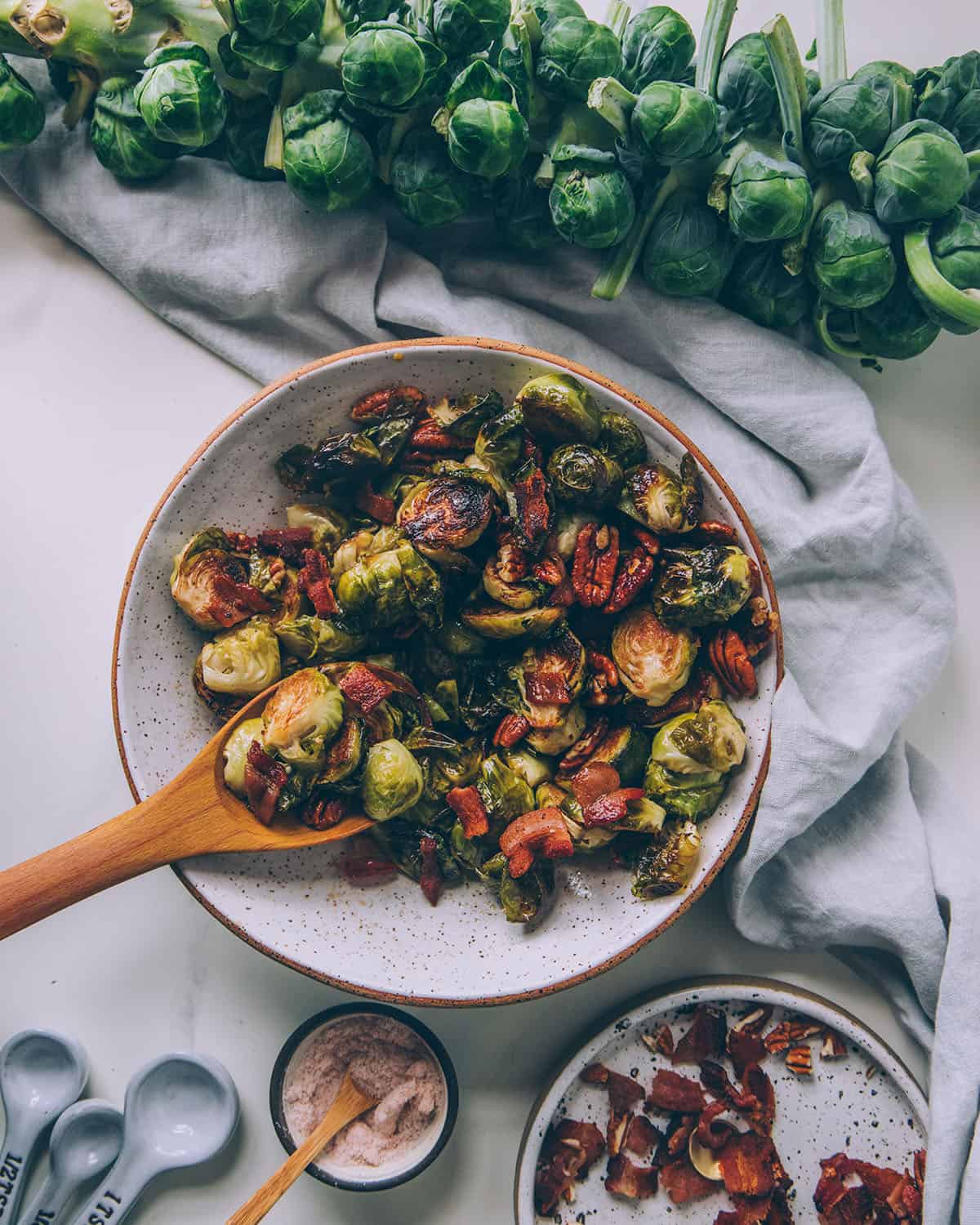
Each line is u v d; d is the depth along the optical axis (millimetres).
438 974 646
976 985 680
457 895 665
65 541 709
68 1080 697
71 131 684
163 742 645
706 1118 686
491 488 629
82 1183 693
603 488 630
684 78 656
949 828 700
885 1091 693
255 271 677
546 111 647
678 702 649
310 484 655
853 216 640
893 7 718
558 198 638
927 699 718
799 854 696
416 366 637
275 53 622
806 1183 694
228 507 653
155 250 681
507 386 646
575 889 657
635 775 653
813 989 721
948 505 720
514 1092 711
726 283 676
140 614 635
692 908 721
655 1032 695
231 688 639
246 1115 705
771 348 675
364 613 639
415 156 646
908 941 688
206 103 636
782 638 636
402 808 639
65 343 708
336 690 631
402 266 686
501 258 692
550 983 629
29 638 708
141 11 646
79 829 704
